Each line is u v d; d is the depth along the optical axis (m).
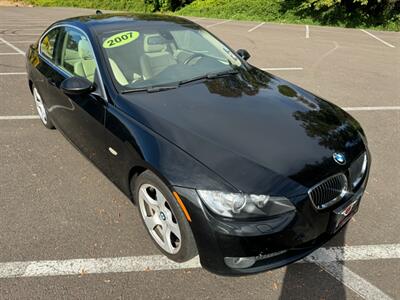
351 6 15.07
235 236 1.97
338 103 5.52
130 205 3.11
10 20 18.47
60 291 2.28
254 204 1.96
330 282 2.32
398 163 3.74
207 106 2.65
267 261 2.10
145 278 2.38
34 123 4.79
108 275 2.40
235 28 14.23
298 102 2.87
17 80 6.81
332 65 7.83
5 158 3.89
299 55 8.86
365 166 2.53
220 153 2.15
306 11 16.41
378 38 11.52
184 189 2.06
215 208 1.99
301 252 2.17
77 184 3.42
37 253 2.58
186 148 2.20
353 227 2.80
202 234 2.06
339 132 2.51
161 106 2.62
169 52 3.32
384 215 2.93
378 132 4.46
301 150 2.24
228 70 3.32
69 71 3.48
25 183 3.44
